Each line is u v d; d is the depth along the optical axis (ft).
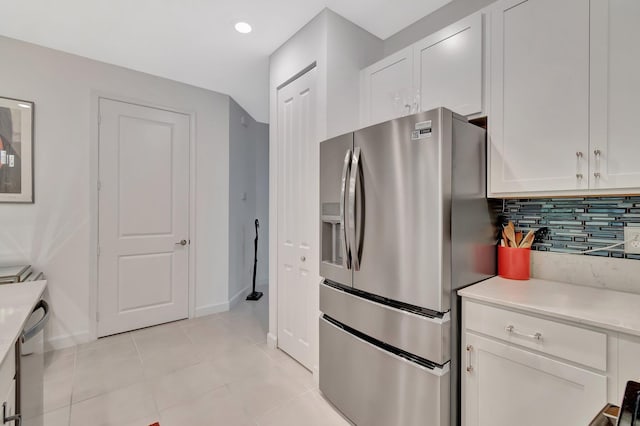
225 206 11.60
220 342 8.82
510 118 4.77
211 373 7.16
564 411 3.57
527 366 3.84
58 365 7.43
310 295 7.07
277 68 8.21
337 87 6.68
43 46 8.05
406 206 4.59
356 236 5.37
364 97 7.06
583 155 4.09
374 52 7.52
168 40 7.79
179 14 6.72
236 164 12.44
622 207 4.66
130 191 9.46
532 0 4.51
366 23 7.06
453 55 5.44
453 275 4.45
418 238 4.45
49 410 5.80
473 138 4.83
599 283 4.78
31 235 7.96
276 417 5.69
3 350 2.59
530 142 4.58
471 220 4.84
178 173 10.43
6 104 7.59
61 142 8.31
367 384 5.16
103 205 8.98
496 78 4.91
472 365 4.35
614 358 3.25
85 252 8.68
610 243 4.75
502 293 4.39
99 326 8.94
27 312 3.54
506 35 4.80
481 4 5.89
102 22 7.02
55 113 8.22
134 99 9.46
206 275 11.12
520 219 5.65
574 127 4.17
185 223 10.60
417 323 4.44
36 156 8.00
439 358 4.21
